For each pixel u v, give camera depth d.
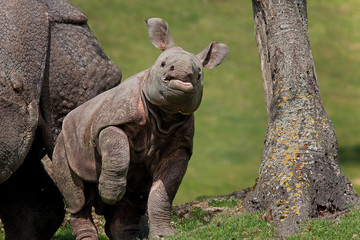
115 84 23.95
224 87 67.19
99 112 19.11
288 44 22.77
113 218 21.20
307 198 20.16
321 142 21.17
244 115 62.66
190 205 27.14
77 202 20.55
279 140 21.33
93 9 76.44
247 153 56.22
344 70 73.25
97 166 19.78
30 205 23.95
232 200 27.06
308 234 18.95
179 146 19.27
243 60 71.50
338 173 21.05
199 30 75.56
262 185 21.06
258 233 19.38
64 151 20.62
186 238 18.64
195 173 52.84
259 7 23.78
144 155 19.12
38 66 22.11
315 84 22.39
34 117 21.81
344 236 18.66
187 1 82.19
